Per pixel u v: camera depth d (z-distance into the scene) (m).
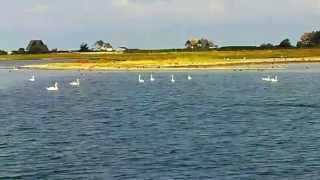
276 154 60.44
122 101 120.62
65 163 57.62
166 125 81.81
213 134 73.31
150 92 144.88
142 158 59.28
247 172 53.12
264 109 100.69
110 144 67.25
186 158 58.94
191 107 105.69
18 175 53.12
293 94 132.88
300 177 51.31
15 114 97.81
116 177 52.06
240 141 68.06
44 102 120.19
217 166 55.47
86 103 117.12
